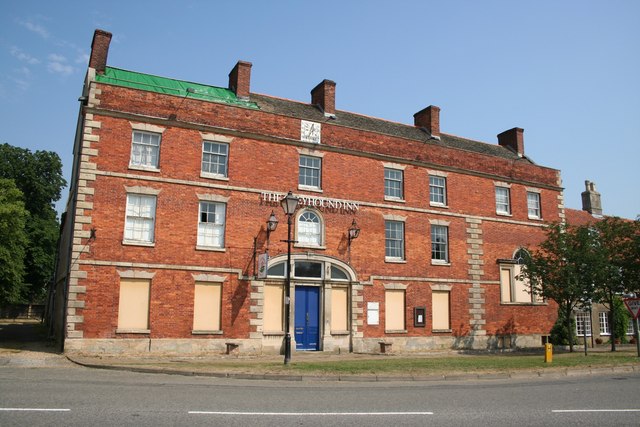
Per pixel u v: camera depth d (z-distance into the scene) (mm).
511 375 16719
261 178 24641
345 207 26406
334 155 26672
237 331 23031
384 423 8664
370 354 24562
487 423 8859
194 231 22906
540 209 33406
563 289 26891
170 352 21672
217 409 9547
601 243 28234
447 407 10422
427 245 28672
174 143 23109
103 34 25656
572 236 27625
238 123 24531
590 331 35969
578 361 20547
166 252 22219
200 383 13562
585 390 13508
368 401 11062
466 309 29328
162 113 23016
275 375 15125
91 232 20969
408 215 28328
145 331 21344
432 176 29766
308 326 24844
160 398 10641
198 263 22734
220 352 22578
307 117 29016
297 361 19797
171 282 22141
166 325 21781
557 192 34344
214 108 24094
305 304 24953
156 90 25953
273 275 24219
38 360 18500
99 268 20984
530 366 18328
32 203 48938
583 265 26906
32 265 47094
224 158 24219
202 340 22359
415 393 12523
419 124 34312
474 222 30516
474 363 19094
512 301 31062
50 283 39250
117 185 21797
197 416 8812
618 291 29812
